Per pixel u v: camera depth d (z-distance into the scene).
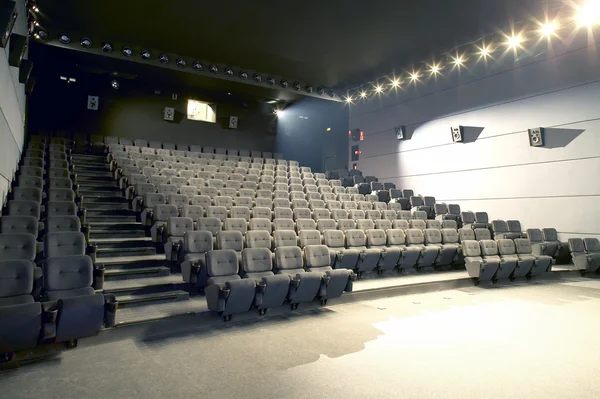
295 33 5.96
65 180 4.73
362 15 5.36
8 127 3.74
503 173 6.39
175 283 3.28
